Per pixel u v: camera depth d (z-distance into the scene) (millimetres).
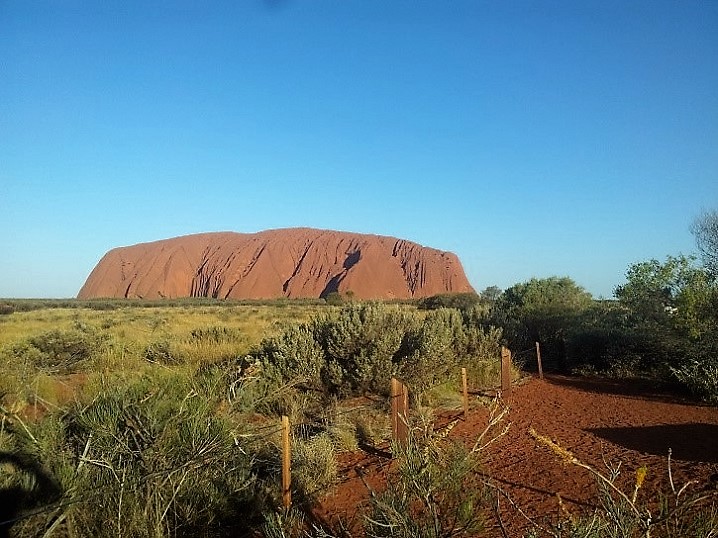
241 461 6449
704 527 3574
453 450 4719
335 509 6426
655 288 19688
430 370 12625
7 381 7652
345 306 13922
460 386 13984
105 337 17953
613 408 12406
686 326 15945
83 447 5574
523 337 21250
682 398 13641
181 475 5496
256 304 87500
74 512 4715
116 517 4773
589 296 29016
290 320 34094
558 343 21578
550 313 23797
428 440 4566
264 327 27922
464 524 4086
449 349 14055
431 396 12258
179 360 14242
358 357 11852
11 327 26312
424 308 58906
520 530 5703
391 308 14633
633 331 18641
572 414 11727
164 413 5871
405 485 4164
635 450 8867
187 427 5801
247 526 5840
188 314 48344
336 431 8969
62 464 4957
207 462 5789
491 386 14891
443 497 4266
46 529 4531
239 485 6082
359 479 7371
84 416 5805
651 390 14875
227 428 6277
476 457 5816
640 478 3332
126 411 5742
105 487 4918
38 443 5227
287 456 6152
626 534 3246
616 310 21672
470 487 4848
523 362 19188
